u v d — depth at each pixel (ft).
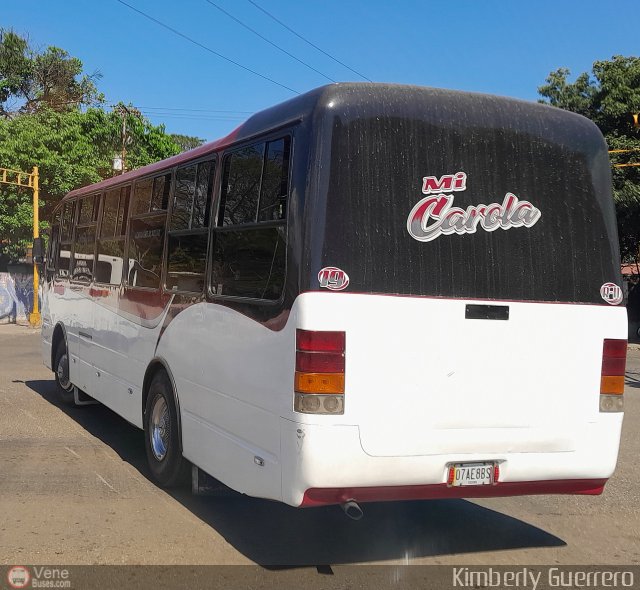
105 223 26.53
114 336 24.72
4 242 89.61
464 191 14.85
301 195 14.01
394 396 13.98
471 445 14.57
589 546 16.67
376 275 14.01
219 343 16.69
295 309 13.74
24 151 87.04
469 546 16.47
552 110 16.07
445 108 14.97
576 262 15.69
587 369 15.57
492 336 14.78
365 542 16.56
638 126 55.52
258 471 14.76
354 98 14.33
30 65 115.96
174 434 19.30
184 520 17.67
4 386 37.78
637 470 23.86
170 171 20.81
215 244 17.33
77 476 21.21
